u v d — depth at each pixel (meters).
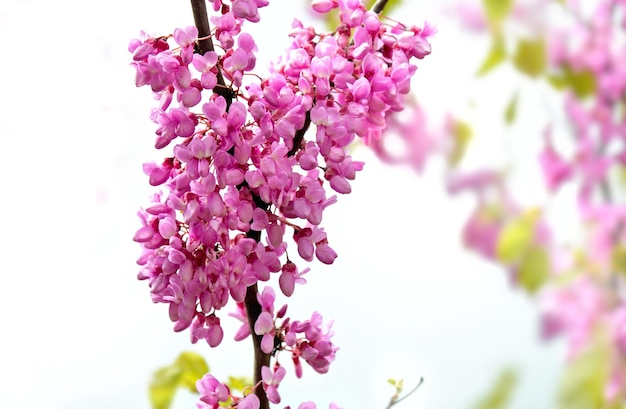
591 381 1.23
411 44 0.96
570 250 1.41
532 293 1.41
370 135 0.97
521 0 1.29
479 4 1.43
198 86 0.94
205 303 0.94
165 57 0.94
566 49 1.40
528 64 1.30
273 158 0.94
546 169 1.47
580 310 1.39
